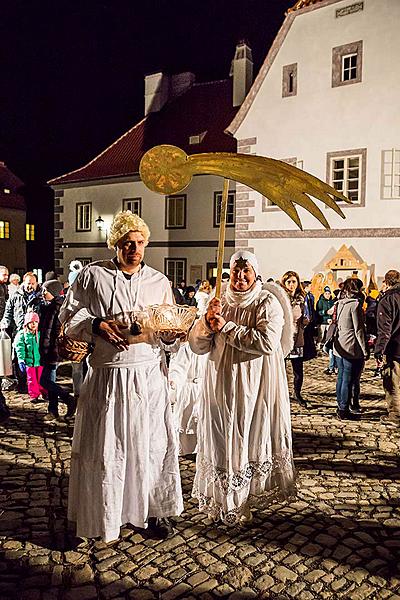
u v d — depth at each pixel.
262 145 18.02
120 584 3.28
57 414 6.90
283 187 3.50
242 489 3.78
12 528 4.00
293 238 17.34
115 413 3.46
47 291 6.71
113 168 24.23
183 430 4.91
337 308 6.99
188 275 22.05
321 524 4.03
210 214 21.34
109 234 3.62
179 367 4.83
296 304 7.43
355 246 16.25
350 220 16.31
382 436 6.28
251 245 18.19
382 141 15.75
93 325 3.40
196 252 21.80
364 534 3.89
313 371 10.63
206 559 3.53
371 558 3.58
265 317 3.71
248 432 3.79
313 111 16.95
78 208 25.30
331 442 6.05
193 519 4.09
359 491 4.67
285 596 3.17
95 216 24.70
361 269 16.12
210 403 3.82
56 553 3.63
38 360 7.87
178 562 3.50
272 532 3.90
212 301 3.71
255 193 18.02
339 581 3.31
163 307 3.50
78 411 3.59
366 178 16.05
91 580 3.32
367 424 6.78
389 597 3.17
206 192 21.38
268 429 3.86
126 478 3.53
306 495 4.56
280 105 17.59
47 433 6.33
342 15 16.25
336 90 16.50
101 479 3.41
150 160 3.54
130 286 3.58
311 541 3.78
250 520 3.99
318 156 16.94
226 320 3.89
